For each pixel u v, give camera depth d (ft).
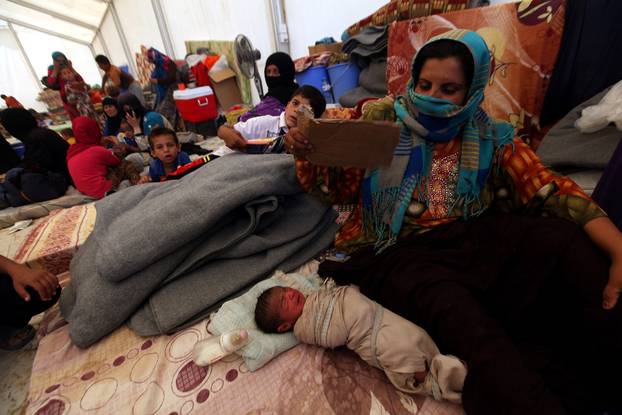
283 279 3.57
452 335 2.27
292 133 2.79
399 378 2.40
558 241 2.38
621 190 3.02
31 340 4.01
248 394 2.62
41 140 8.87
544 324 2.59
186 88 15.61
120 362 3.01
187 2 18.60
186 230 3.38
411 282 2.60
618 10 4.35
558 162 4.39
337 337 2.67
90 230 5.08
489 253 2.68
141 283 3.36
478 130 2.96
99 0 26.55
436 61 2.66
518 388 1.86
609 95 4.15
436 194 3.06
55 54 14.57
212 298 3.43
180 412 2.54
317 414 2.43
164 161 7.58
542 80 5.15
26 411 2.68
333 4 10.15
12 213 7.73
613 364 2.18
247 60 11.53
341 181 3.64
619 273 2.19
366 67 8.87
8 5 25.31
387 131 2.45
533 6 4.94
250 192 3.64
